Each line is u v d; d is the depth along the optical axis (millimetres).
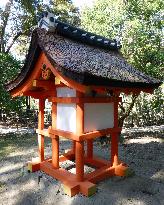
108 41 6051
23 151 7402
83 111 4531
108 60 5250
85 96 4625
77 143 4574
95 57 5039
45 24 4852
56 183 4938
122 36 8352
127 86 4383
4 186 4848
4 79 11039
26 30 17359
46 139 9344
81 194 4496
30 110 14125
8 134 10094
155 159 6695
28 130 11109
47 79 4898
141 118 13508
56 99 4922
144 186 4855
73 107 4688
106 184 4922
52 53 4266
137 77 4832
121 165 5512
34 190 4680
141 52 8273
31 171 5504
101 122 5020
